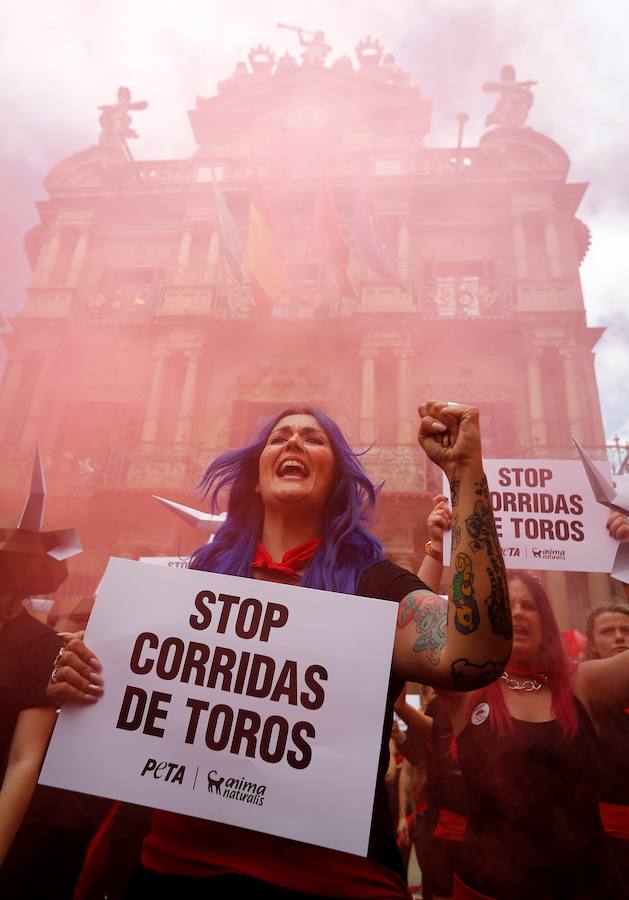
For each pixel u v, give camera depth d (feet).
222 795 4.11
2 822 5.13
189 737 4.33
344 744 4.09
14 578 6.52
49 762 4.36
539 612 7.42
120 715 4.46
